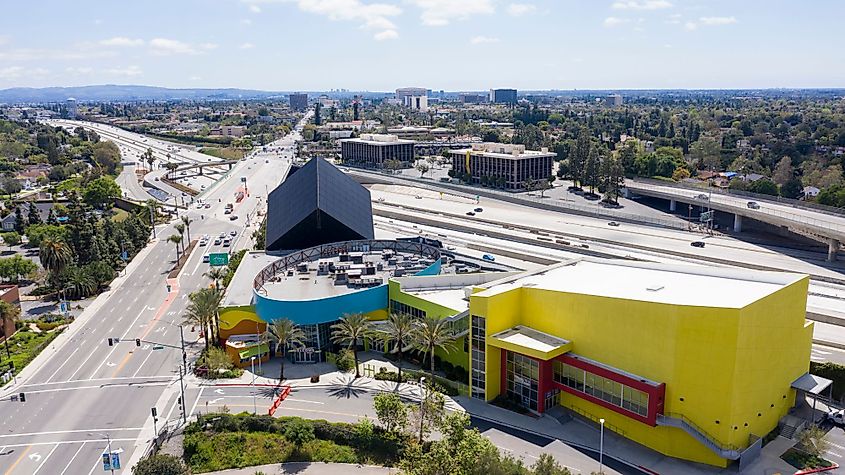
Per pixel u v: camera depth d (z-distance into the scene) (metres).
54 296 142.75
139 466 69.19
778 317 78.94
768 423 80.56
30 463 77.50
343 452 78.25
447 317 97.25
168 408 90.62
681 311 74.69
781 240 185.00
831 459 75.44
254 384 98.06
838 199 199.25
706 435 74.94
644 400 77.81
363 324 100.31
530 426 84.25
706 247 171.62
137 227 191.38
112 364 106.19
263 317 107.25
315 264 129.88
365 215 151.75
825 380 85.62
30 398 94.31
